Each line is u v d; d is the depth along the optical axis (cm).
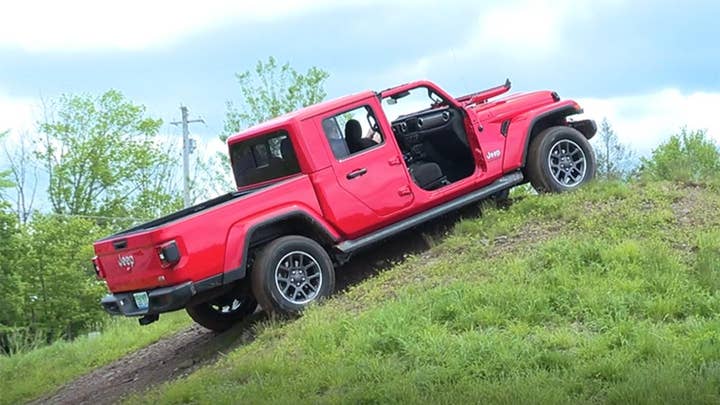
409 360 741
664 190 1116
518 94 1235
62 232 3741
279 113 3216
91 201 5709
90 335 1538
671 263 850
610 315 756
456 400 629
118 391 1031
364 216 1049
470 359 710
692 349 654
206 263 940
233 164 1124
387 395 665
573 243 925
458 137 1152
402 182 1079
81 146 5628
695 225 985
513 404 604
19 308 3391
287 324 959
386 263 1112
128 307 988
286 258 984
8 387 1283
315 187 1025
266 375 793
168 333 1289
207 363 980
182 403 811
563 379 639
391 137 1084
